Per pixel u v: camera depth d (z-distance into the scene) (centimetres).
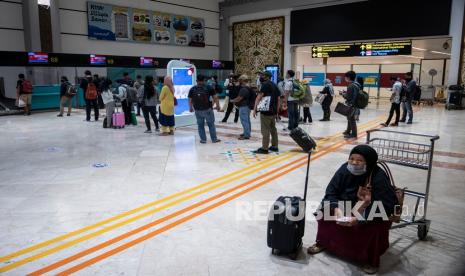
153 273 280
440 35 1595
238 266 291
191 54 2245
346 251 295
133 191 478
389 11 1698
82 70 1742
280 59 2108
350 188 301
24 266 290
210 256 306
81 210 411
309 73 2667
